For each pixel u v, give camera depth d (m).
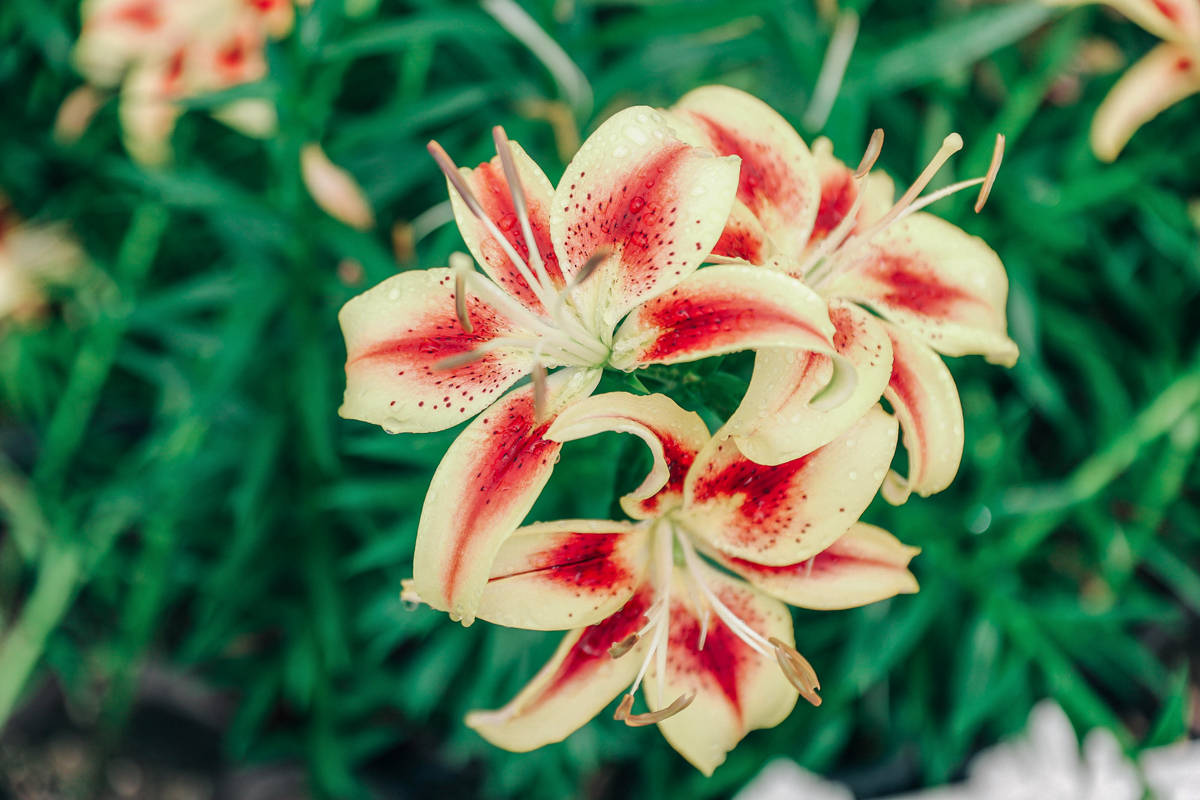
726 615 0.56
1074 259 1.01
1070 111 0.96
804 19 0.80
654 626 0.57
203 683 1.17
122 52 0.77
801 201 0.58
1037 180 0.93
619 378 0.56
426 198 0.96
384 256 0.81
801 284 0.51
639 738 0.98
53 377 1.10
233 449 0.95
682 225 0.53
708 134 0.57
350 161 0.88
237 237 0.85
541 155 0.83
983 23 0.75
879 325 0.56
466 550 0.52
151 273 1.05
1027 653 0.85
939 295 0.59
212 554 1.08
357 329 0.55
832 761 1.14
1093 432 1.03
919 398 0.56
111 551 1.10
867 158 0.56
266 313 0.82
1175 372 0.95
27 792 1.29
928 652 0.99
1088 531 0.98
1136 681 1.14
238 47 0.77
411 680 0.98
